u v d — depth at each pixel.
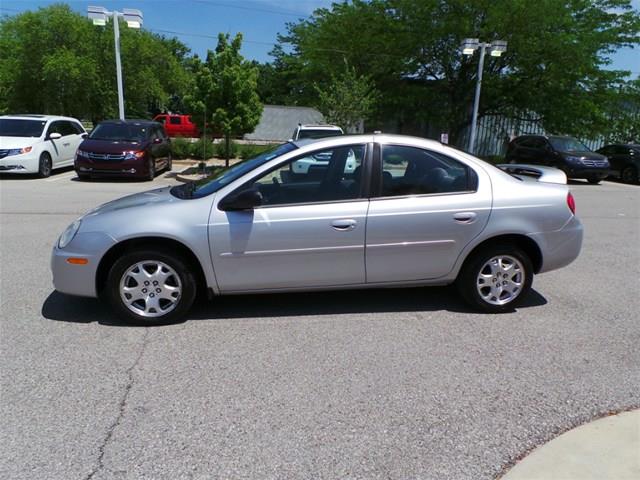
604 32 23.62
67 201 10.64
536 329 4.28
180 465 2.53
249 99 16.75
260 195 4.02
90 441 2.70
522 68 24.52
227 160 17.31
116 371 3.44
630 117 27.00
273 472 2.49
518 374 3.49
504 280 4.58
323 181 4.23
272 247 4.12
